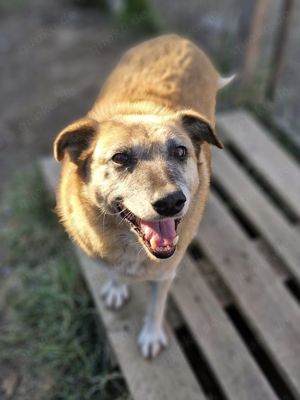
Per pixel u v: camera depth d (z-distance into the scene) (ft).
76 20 4.82
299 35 3.19
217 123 3.02
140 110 1.71
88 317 2.25
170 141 1.49
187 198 1.43
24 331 2.23
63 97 3.71
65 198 1.67
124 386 1.98
